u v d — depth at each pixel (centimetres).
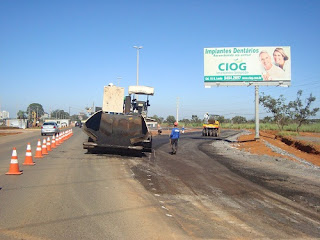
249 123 9081
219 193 995
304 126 5466
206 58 2961
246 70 2914
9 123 7831
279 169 1550
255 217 761
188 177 1254
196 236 619
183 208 809
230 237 622
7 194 876
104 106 1916
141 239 590
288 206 869
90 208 770
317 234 660
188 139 3703
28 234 595
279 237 634
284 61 2881
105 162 1573
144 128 1767
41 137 3684
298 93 4409
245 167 1585
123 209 772
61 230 621
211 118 4669
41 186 984
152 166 1514
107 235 604
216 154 2164
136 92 2308
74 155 1819
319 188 1116
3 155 1783
